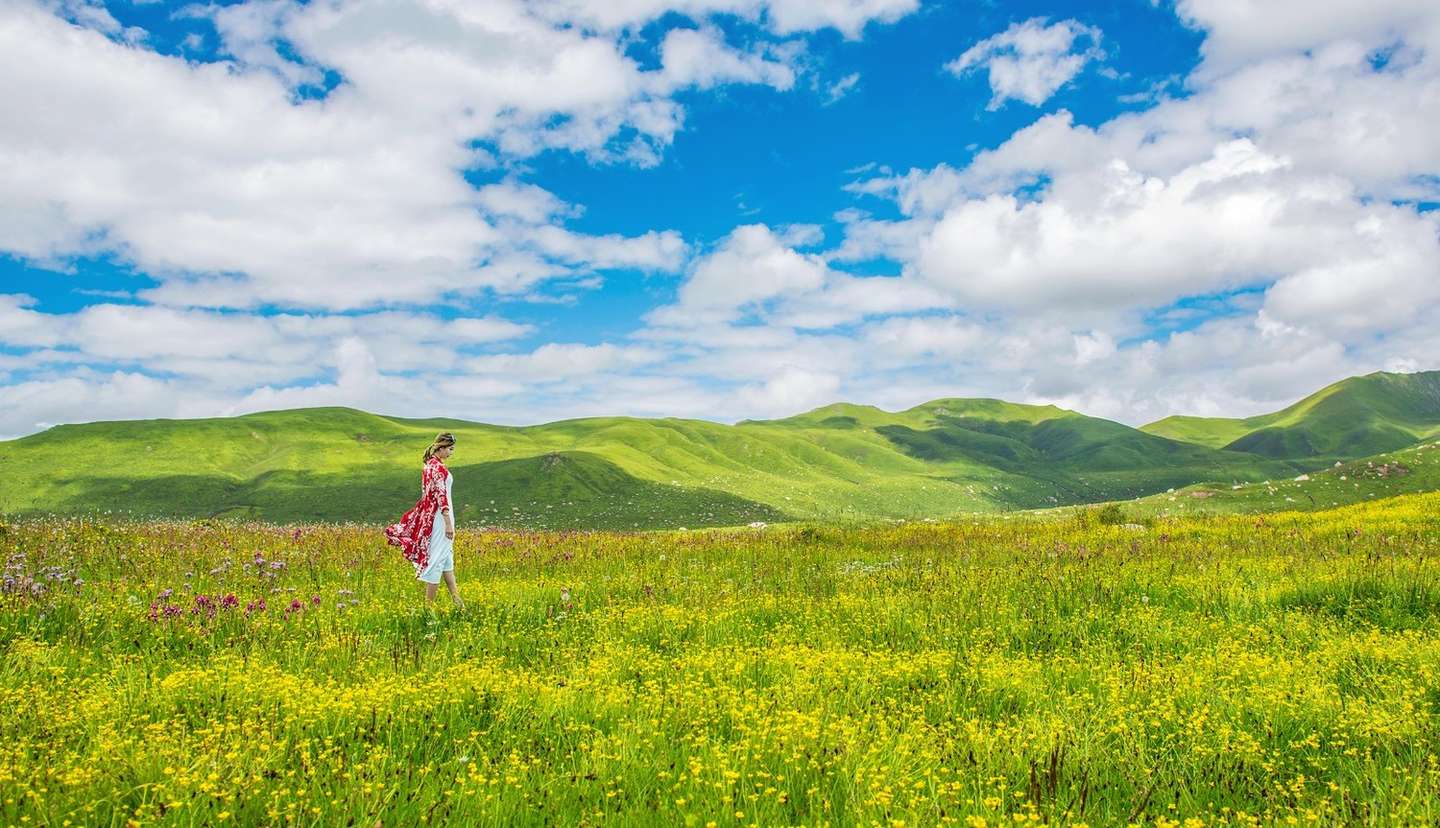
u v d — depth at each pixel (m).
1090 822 4.61
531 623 10.70
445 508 11.63
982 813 4.46
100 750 4.93
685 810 4.54
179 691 6.52
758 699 6.40
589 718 6.37
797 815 4.66
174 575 12.74
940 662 7.88
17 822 4.11
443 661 7.99
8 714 5.61
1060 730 5.72
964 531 25.36
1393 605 10.89
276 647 8.55
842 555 18.30
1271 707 6.38
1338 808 4.67
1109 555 16.59
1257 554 16.09
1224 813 4.66
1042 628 9.97
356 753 5.27
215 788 4.43
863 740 5.50
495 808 4.48
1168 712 6.31
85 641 8.62
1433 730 6.00
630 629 9.90
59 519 19.12
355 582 13.43
